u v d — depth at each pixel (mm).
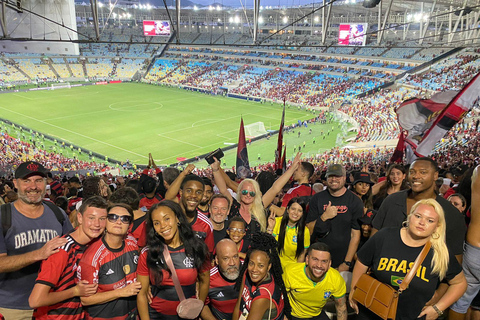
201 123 64000
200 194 5289
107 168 40719
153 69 111875
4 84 93188
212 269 5059
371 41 90750
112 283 4531
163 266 4484
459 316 4770
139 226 5941
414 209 4039
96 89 95000
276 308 4289
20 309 4715
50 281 4176
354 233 6070
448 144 35469
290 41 103500
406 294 4125
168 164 45719
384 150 40312
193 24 126000
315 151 48812
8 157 42125
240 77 96312
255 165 44750
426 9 78312
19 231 4688
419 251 4059
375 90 71812
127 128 60906
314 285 4832
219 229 5875
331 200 6117
